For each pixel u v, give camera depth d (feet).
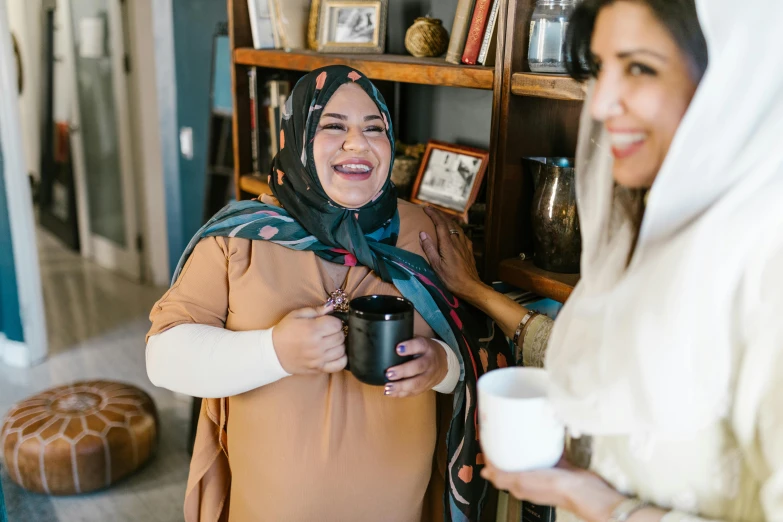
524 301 4.79
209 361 3.96
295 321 3.82
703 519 2.41
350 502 4.25
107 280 15.40
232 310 4.26
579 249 4.49
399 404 4.26
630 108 2.39
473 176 5.52
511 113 4.51
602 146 2.76
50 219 18.75
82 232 17.11
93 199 16.39
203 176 12.37
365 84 4.33
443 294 4.48
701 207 2.31
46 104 17.89
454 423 4.38
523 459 2.66
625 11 2.34
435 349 3.89
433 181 5.84
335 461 4.17
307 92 4.29
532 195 4.86
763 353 2.15
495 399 2.59
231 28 6.81
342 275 4.37
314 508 4.21
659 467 2.53
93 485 7.79
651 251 2.43
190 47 11.76
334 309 4.21
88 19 14.84
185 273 4.39
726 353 2.26
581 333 2.67
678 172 2.28
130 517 7.53
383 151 4.33
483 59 4.77
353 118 4.25
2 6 10.05
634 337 2.39
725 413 2.33
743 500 2.39
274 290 4.19
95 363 11.30
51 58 17.35
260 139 7.03
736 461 2.39
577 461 2.84
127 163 14.61
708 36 2.10
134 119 14.16
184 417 9.64
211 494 4.83
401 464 4.29
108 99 14.74
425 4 6.31
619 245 2.72
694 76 2.28
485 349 4.52
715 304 2.24
